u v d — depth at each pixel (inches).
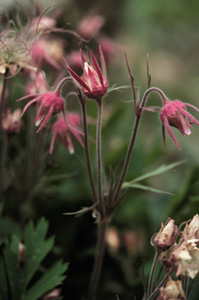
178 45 42.4
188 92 38.0
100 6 31.6
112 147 24.0
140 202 23.1
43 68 21.8
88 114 21.7
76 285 21.8
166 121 18.9
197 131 32.7
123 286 21.8
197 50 42.1
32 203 22.4
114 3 35.0
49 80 21.8
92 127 21.8
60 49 21.9
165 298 17.8
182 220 21.0
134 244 22.8
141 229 23.0
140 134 31.3
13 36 20.6
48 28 20.9
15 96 22.1
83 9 26.6
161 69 38.8
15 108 22.1
